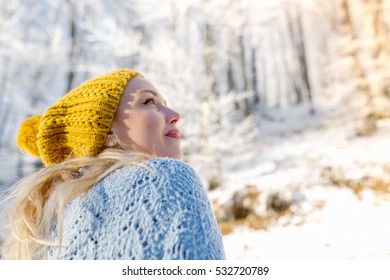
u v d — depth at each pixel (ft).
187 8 24.98
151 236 1.63
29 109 29.37
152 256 1.59
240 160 33.73
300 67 67.67
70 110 2.73
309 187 19.56
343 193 18.16
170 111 2.89
